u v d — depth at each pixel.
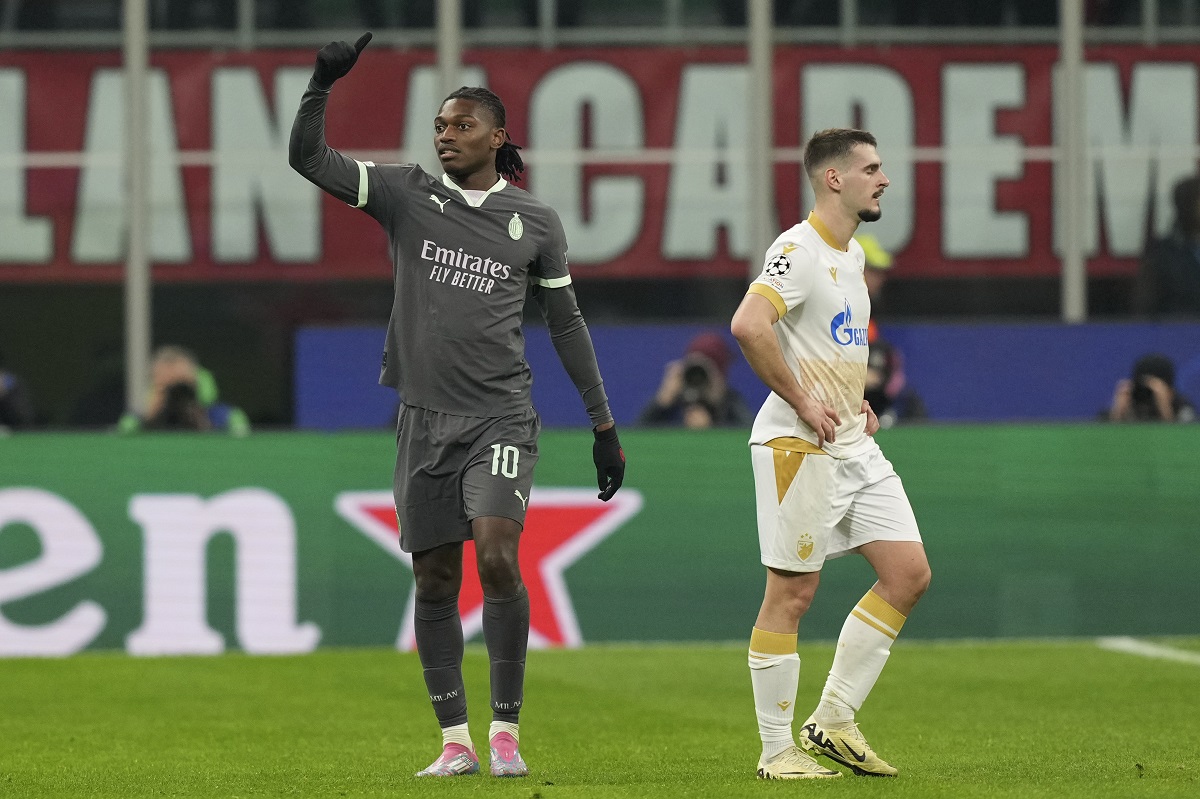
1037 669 28.55
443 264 16.73
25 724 23.17
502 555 16.53
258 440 31.81
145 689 26.86
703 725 22.80
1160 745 20.03
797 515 16.47
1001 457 32.59
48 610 31.41
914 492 32.53
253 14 42.53
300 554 31.75
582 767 18.30
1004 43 42.47
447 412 16.75
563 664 29.56
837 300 16.58
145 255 41.00
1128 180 42.50
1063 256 41.81
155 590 31.53
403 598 31.83
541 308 17.52
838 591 32.03
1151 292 42.44
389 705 25.06
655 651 31.20
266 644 31.62
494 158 17.08
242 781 17.28
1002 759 18.73
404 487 16.98
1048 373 39.41
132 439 31.70
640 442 32.31
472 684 26.91
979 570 32.50
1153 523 32.72
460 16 41.00
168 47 42.47
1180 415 38.31
